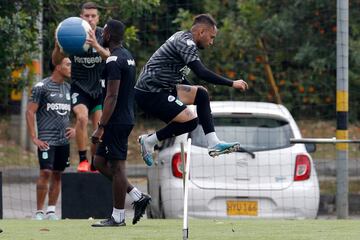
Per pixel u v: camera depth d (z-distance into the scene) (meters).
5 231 31.45
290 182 40.25
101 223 32.56
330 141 38.06
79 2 50.34
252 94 61.34
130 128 31.83
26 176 62.84
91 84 39.94
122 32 31.55
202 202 39.75
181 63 31.38
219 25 60.19
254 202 39.94
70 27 34.75
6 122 73.06
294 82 61.22
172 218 40.06
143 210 32.44
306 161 40.56
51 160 41.22
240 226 33.22
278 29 56.28
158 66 31.39
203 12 60.91
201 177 40.06
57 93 41.34
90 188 40.22
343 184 44.06
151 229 31.66
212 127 32.03
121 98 31.59
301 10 55.72
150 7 51.38
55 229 31.94
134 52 62.06
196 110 32.88
